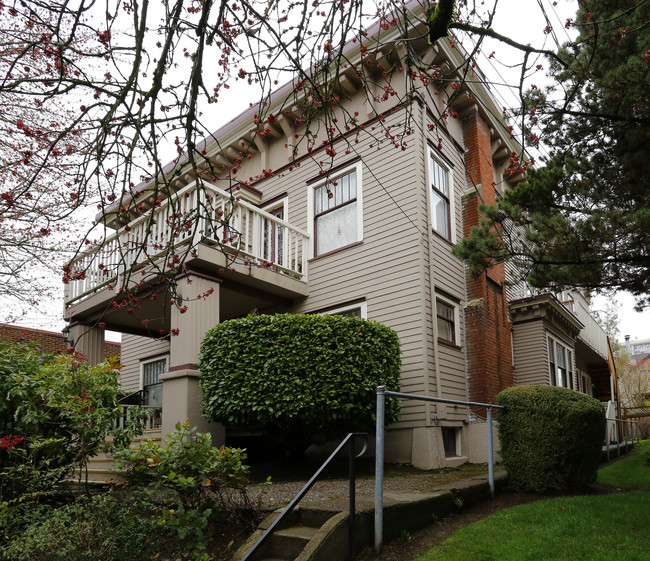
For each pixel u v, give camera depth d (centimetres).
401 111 994
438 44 956
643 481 719
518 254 701
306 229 1107
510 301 1298
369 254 995
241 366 748
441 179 1078
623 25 592
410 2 906
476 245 725
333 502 480
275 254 1009
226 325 792
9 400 567
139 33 334
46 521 456
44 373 572
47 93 340
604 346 2230
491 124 1201
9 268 934
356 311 1002
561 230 654
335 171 1088
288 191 1161
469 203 1115
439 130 1071
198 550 429
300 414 732
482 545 437
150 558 445
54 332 1430
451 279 1039
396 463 876
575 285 707
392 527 452
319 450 951
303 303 1068
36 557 408
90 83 346
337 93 1062
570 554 409
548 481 608
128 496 491
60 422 573
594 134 671
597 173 668
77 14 342
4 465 560
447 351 972
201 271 888
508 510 536
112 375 640
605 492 642
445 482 632
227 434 940
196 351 837
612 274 697
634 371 3275
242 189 1165
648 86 577
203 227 859
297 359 742
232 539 460
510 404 643
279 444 822
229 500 493
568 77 609
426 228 962
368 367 765
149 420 1143
